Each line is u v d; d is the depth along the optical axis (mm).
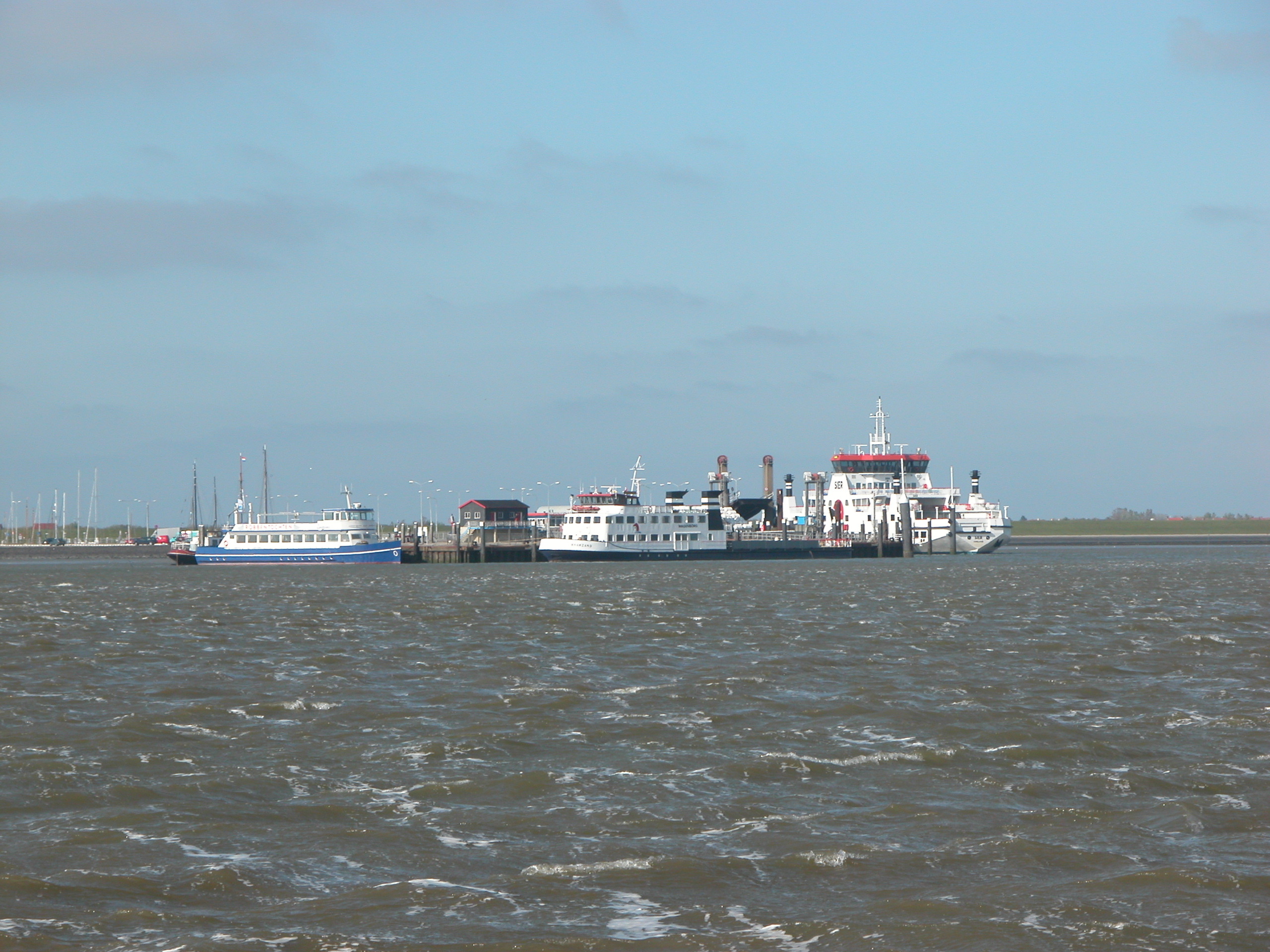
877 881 45562
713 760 65062
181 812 54844
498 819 53938
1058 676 94125
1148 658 105375
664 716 77688
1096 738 69938
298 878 46281
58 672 99812
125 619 153500
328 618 153750
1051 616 149375
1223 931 40531
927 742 68812
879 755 65438
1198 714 77188
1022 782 59531
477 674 97438
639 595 196750
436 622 145750
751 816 54000
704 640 122625
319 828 52562
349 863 48094
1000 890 44344
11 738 70500
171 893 44562
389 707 81688
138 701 84562
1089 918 41625
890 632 129250
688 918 42094
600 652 113000
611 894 44469
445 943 39938
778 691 87188
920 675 95000
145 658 109250
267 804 56312
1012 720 75125
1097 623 139250
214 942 39969
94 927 41281
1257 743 68438
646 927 41312
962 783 59531
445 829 52406
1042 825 52156
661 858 48125
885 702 82062
